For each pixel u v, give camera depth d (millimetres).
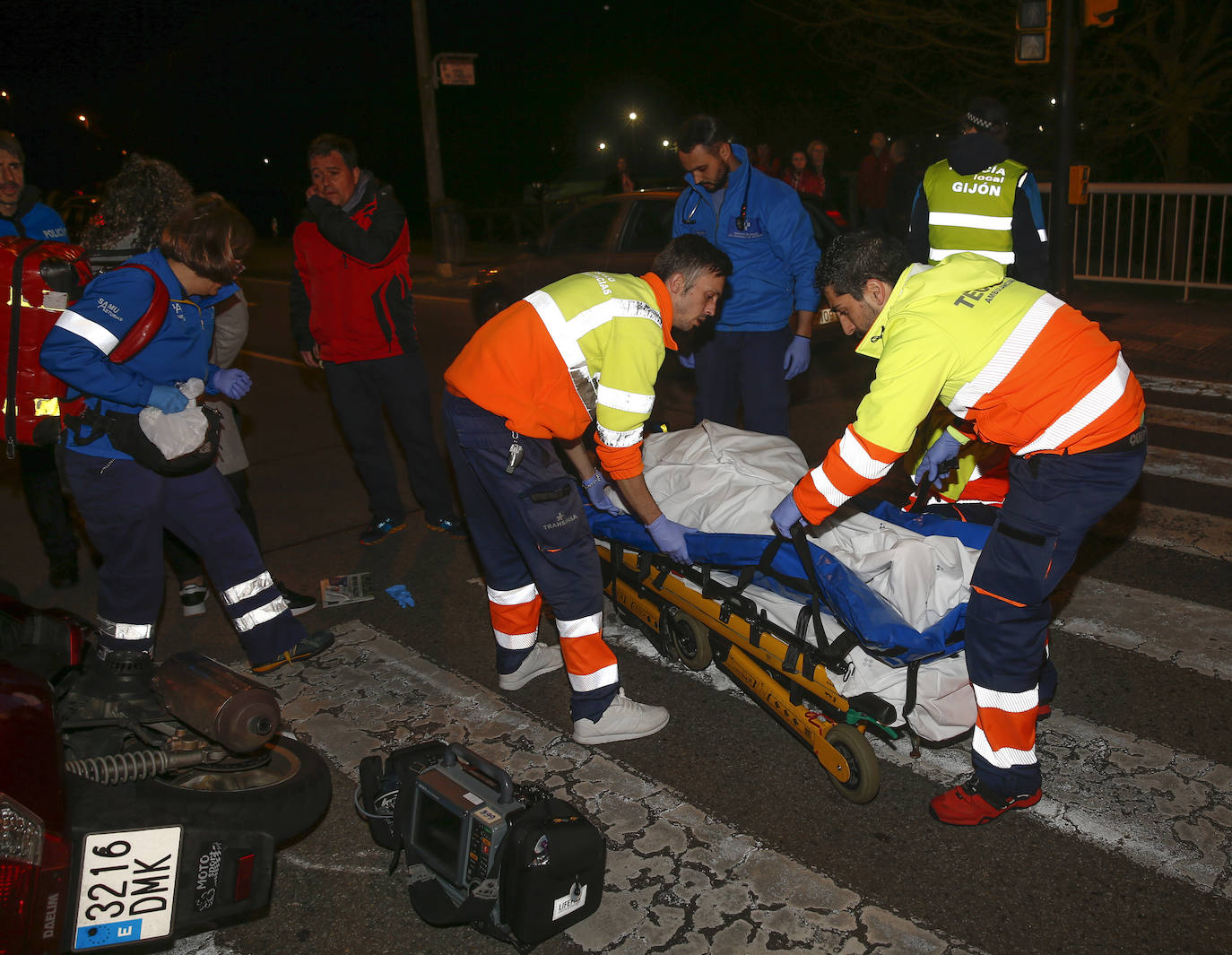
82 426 3215
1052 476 2695
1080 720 3525
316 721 3666
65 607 4734
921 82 15742
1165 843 2914
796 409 7383
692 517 3670
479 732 3574
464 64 15680
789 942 2588
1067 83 8406
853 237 2914
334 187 4582
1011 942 2574
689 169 4609
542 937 2523
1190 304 10664
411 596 4715
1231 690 3676
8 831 2016
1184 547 4891
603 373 3107
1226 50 13156
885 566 3102
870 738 3510
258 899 2490
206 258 3174
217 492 3551
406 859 2803
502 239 20141
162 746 2717
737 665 3568
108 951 2348
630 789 3225
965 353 2666
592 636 3359
